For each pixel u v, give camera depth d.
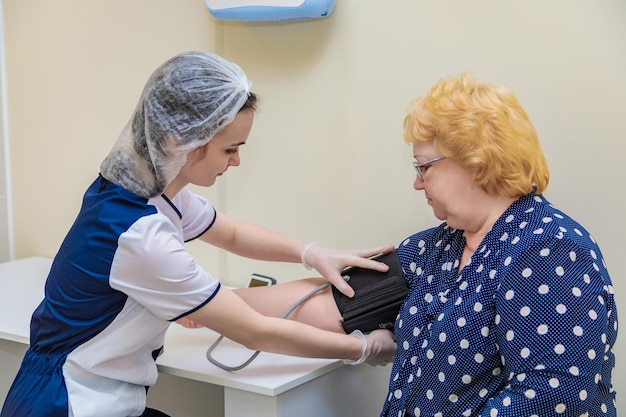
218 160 1.37
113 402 1.41
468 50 1.66
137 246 1.29
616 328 1.24
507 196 1.27
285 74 1.91
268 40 1.92
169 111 1.29
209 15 2.00
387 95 1.78
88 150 2.28
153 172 1.33
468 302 1.25
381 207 1.83
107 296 1.35
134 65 2.15
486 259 1.25
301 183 1.94
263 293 1.65
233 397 1.48
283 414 1.46
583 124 1.56
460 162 1.26
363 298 1.53
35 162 2.40
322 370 1.51
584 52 1.54
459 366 1.24
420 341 1.34
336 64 1.84
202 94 1.28
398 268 1.52
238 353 1.58
